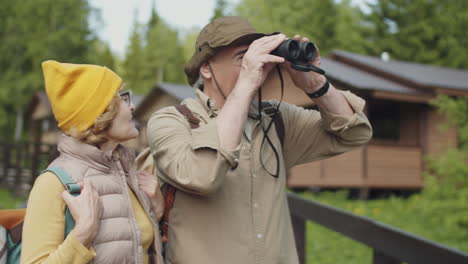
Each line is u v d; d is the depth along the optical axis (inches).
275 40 57.2
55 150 61.6
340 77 455.8
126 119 56.7
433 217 311.0
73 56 1099.9
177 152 57.2
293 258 65.4
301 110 73.8
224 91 64.5
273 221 62.4
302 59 59.4
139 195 58.4
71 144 54.3
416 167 481.7
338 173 474.6
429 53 1004.6
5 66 1075.3
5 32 1077.1
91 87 52.8
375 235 88.4
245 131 64.1
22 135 1171.3
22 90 1036.5
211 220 60.1
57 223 49.8
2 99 1037.8
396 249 80.4
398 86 474.9
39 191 50.6
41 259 47.7
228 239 59.6
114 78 54.8
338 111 67.8
